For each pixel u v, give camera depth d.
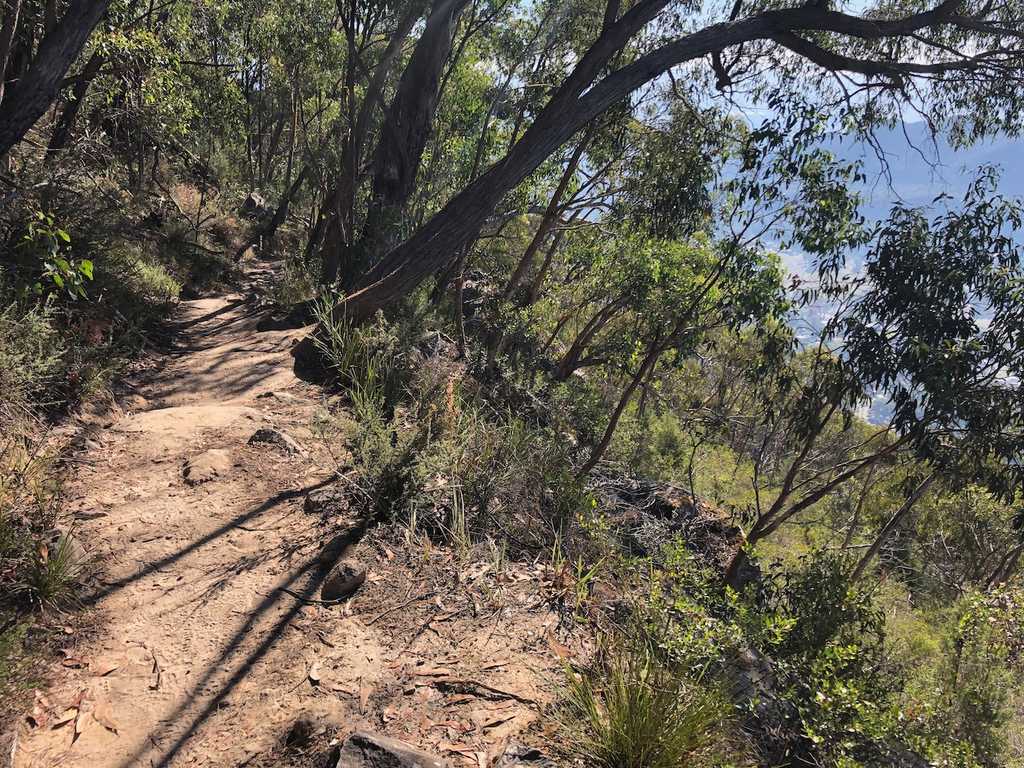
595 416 11.11
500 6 15.94
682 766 2.70
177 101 13.09
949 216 6.75
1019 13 9.49
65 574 3.50
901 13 10.78
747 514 8.27
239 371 7.48
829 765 3.32
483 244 19.84
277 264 20.77
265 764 2.58
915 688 5.44
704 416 10.94
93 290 8.03
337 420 5.46
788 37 9.46
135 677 3.02
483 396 7.68
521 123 17.33
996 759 6.36
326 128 25.34
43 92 6.68
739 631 3.70
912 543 15.84
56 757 2.57
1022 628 8.50
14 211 7.55
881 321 6.98
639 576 4.48
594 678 3.15
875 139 10.09
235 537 4.17
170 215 17.09
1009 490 6.80
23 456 4.52
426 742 2.67
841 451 10.18
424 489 4.52
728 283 7.73
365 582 3.76
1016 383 6.47
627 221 11.41
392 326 8.03
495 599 3.72
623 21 8.33
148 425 5.55
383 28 15.22
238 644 3.26
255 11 19.45
